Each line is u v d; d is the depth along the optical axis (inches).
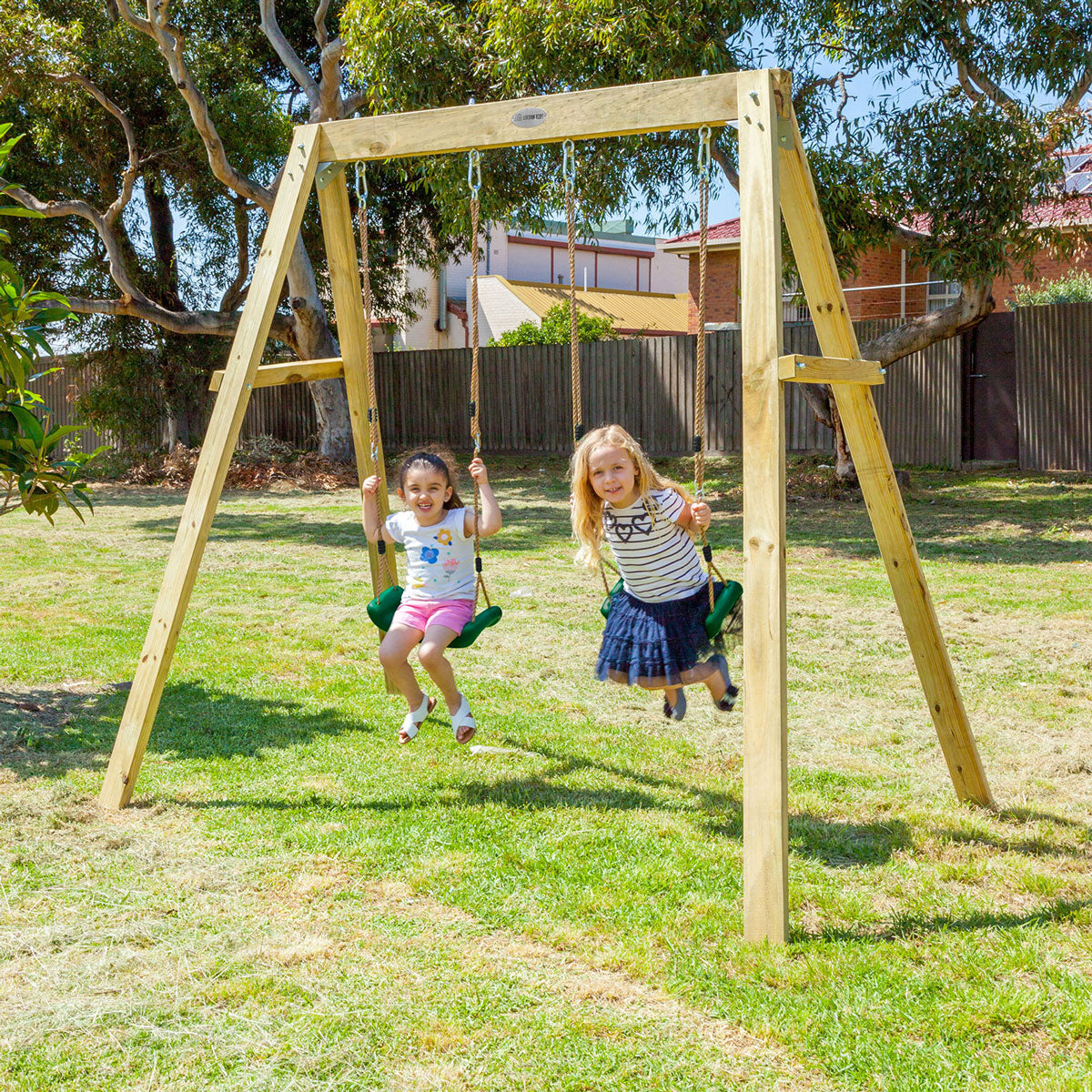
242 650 242.8
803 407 639.8
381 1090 85.0
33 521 506.0
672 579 145.1
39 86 619.8
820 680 220.1
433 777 160.6
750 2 414.0
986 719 192.5
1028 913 116.9
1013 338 566.9
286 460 740.7
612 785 157.8
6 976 102.2
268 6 634.8
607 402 725.9
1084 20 413.4
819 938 111.5
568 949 108.7
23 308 178.5
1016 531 415.5
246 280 738.8
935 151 422.0
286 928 112.6
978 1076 86.5
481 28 463.8
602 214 518.0
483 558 379.2
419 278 1376.7
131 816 143.8
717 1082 86.1
